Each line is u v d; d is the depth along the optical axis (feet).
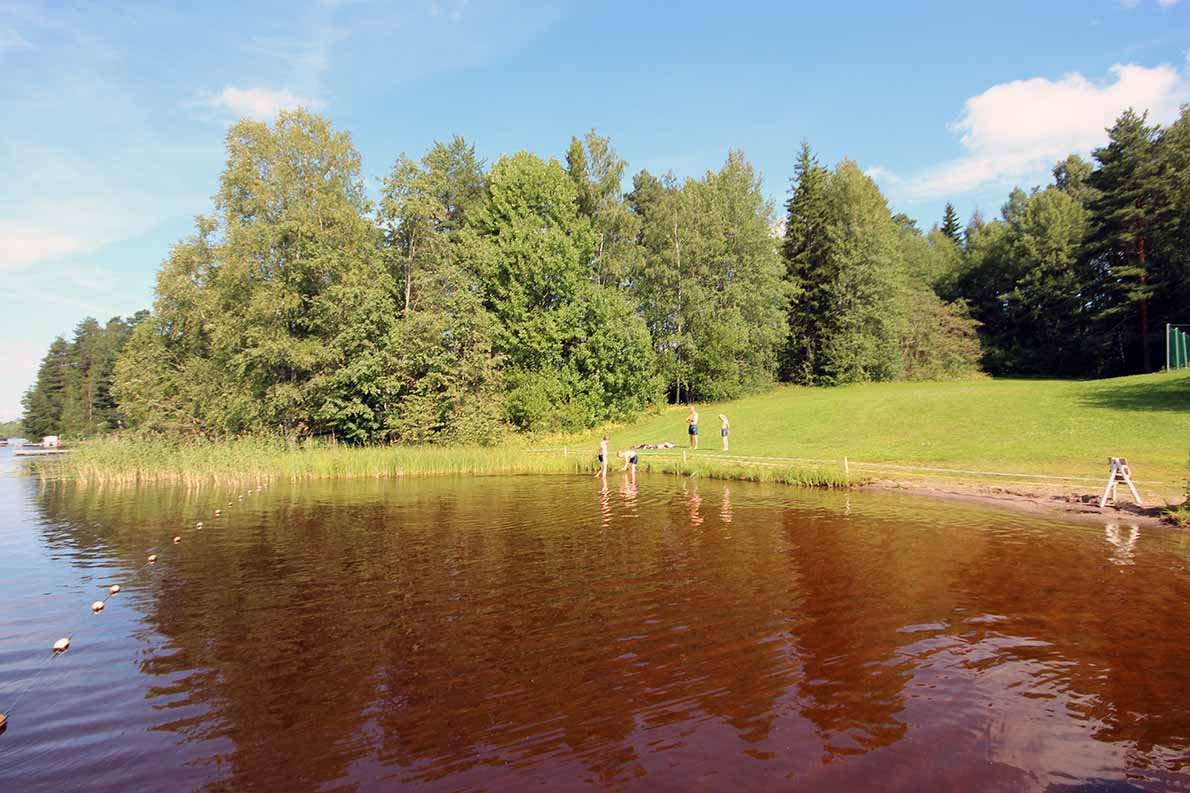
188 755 20.57
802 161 221.25
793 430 117.91
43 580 41.24
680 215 176.96
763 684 24.48
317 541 51.78
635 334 162.50
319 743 21.13
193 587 39.32
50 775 19.51
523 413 148.87
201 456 100.68
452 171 176.76
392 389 127.75
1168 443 75.77
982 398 124.26
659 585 37.55
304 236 127.54
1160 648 27.04
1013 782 17.99
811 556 43.14
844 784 17.97
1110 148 176.55
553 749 20.30
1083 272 195.52
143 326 137.69
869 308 189.26
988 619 30.76
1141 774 18.42
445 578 40.24
